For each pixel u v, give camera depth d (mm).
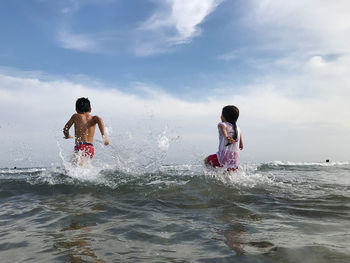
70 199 2920
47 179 3979
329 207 2576
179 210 2480
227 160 4359
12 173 4742
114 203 2727
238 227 1944
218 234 1780
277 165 7930
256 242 1612
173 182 3789
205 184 3676
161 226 1968
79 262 1333
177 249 1508
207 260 1346
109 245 1576
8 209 2541
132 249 1512
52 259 1376
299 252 1439
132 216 2258
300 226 1965
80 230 1876
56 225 2004
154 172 4699
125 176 4234
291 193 3232
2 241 1666
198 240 1660
